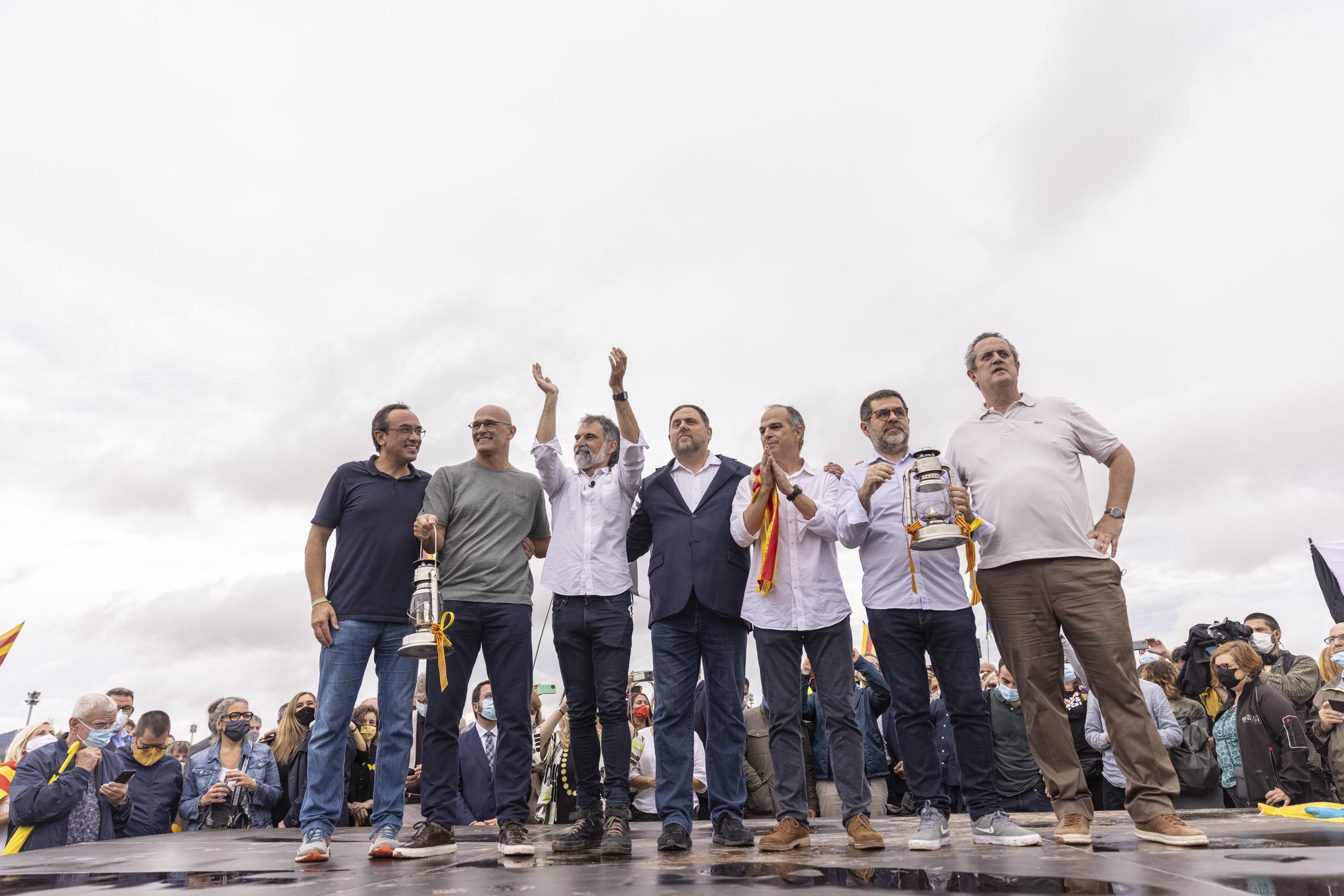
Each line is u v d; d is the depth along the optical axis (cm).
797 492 362
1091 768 635
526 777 373
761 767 726
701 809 710
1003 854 294
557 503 416
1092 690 340
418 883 253
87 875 296
